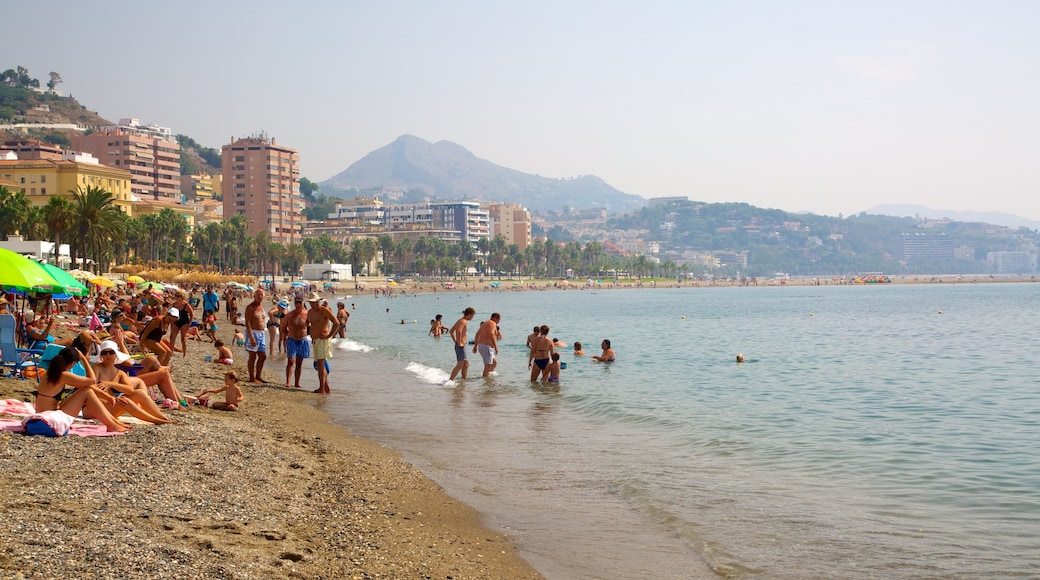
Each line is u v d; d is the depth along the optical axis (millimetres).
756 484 13188
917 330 66500
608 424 19266
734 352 43938
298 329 24656
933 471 14203
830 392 26250
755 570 9148
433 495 12414
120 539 8305
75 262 98250
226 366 30250
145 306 37312
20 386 18281
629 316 99812
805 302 162125
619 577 8953
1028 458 15344
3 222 106000
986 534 10406
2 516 8648
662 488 12867
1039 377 31250
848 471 14195
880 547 9906
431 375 29781
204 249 183250
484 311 114375
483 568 9156
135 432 14273
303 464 13922
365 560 9070
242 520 9977
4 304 25609
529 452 15859
